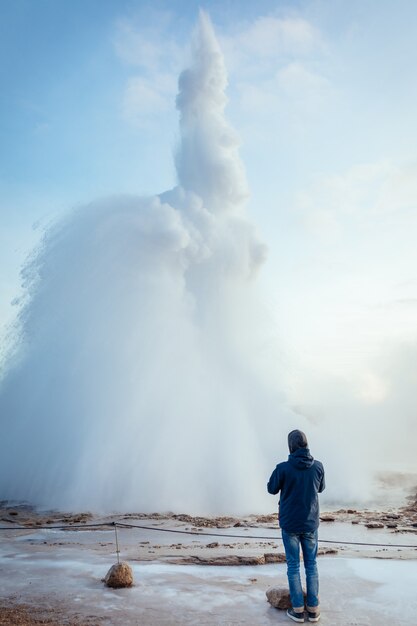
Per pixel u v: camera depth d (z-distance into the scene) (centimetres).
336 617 477
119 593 550
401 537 927
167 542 891
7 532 994
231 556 718
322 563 691
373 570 650
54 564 685
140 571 647
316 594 475
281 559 711
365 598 534
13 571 646
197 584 587
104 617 474
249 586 579
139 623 459
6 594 545
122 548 817
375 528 1032
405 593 550
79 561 704
